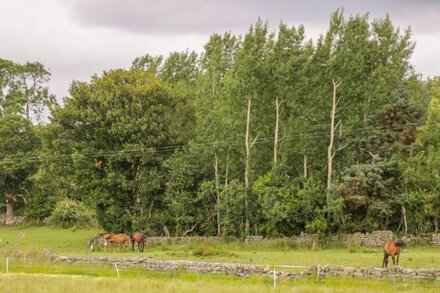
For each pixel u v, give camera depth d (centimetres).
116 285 3031
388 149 6506
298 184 6694
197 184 7150
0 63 10544
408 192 6338
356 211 6378
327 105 6806
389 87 6806
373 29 7131
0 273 3775
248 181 6856
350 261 4553
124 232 7050
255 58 6812
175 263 4006
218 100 7181
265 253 5450
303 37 6888
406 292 2942
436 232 6169
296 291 2909
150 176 7044
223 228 6706
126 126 6969
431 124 6612
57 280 3256
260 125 6981
